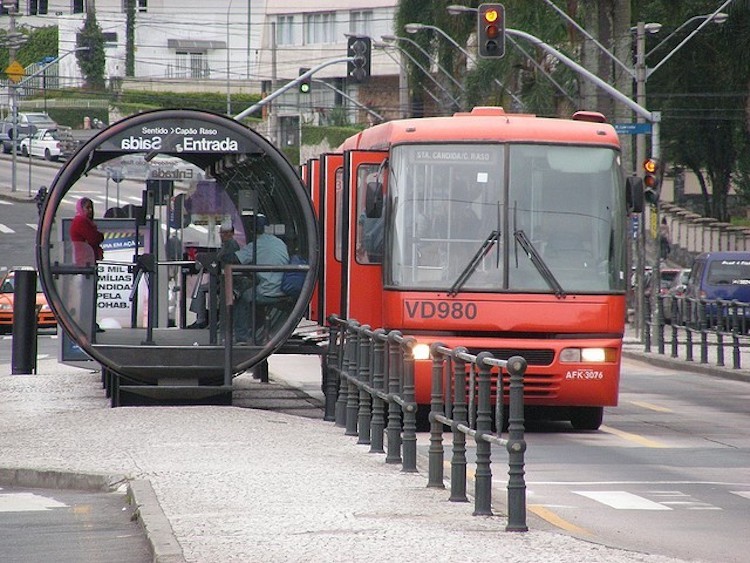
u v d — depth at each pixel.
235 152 54.53
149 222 63.16
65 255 64.44
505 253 52.91
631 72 112.38
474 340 52.44
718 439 52.25
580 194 53.69
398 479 37.12
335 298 58.34
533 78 156.50
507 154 53.69
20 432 47.84
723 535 31.78
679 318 100.81
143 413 52.03
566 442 51.06
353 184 55.50
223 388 55.66
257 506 32.31
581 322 52.69
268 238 56.84
